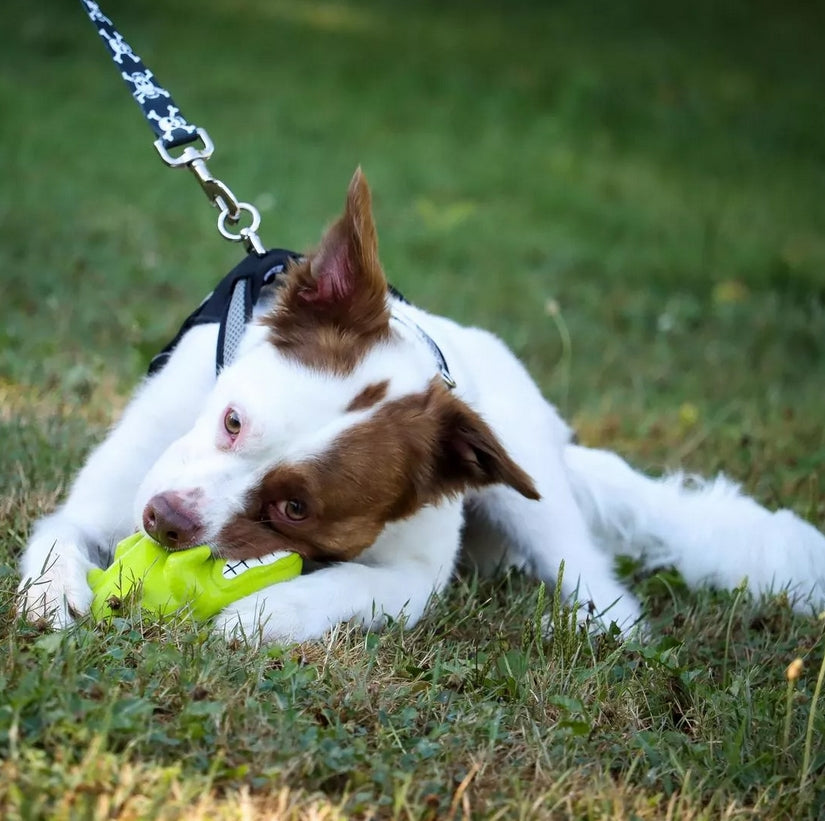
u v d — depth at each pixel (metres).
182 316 11.55
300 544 5.77
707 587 7.63
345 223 5.90
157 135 7.02
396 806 4.48
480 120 23.66
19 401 8.88
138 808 4.18
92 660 5.00
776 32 33.44
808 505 8.99
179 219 15.38
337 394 5.66
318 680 5.29
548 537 7.28
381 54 26.34
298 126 21.19
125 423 6.64
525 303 14.58
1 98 19.47
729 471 9.74
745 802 5.12
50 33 23.08
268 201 15.89
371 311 5.89
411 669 5.62
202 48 24.39
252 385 5.64
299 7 28.84
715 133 25.20
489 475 5.96
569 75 26.92
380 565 6.27
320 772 4.64
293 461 5.57
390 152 20.91
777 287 17.03
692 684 5.82
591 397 11.53
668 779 5.05
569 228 18.69
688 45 31.36
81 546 6.12
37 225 13.94
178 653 5.14
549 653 6.12
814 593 7.54
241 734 4.73
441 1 32.03
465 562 7.55
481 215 18.38
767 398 11.97
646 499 8.01
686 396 12.01
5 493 7.07
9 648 5.02
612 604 6.66
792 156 24.66
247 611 5.62
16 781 4.14
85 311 11.30
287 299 5.90
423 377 5.92
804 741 5.44
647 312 15.04
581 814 4.76
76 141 18.08
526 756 5.10
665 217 19.91
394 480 5.75
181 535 5.53
